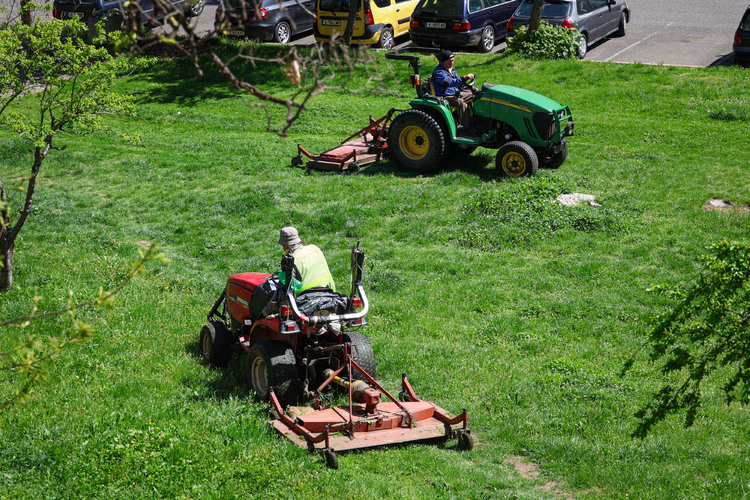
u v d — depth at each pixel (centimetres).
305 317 676
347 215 1314
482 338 897
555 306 981
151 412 677
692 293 485
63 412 682
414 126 1480
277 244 1217
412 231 1250
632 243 1173
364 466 606
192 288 1050
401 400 712
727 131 1705
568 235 1208
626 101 1934
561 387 765
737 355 468
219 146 1766
